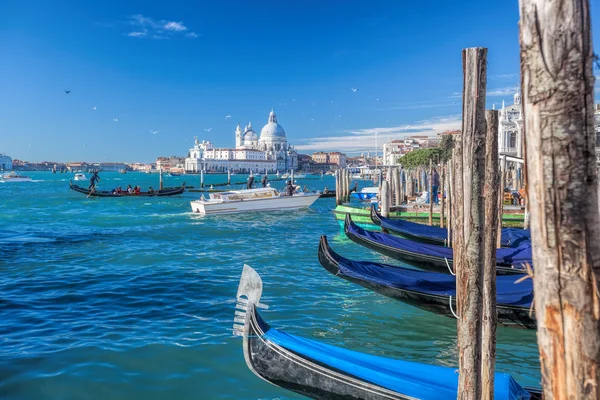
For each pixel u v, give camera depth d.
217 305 11.37
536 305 2.21
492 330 5.28
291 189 37.19
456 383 5.54
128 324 9.86
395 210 24.19
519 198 24.17
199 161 194.50
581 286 2.06
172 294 12.32
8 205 43.59
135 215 34.38
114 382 7.21
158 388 7.07
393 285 9.95
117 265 16.20
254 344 6.31
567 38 2.02
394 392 5.43
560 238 2.09
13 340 8.83
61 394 6.84
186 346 8.60
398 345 8.99
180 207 41.47
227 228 27.05
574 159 2.04
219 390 7.03
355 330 9.74
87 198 51.53
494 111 6.04
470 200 4.93
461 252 4.98
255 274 6.46
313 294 12.38
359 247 20.02
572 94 2.03
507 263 11.86
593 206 2.05
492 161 5.87
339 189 37.09
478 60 5.01
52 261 16.86
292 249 19.89
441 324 10.05
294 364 6.07
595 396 2.05
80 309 10.94
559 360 2.13
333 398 5.80
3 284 13.23
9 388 6.95
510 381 5.50
